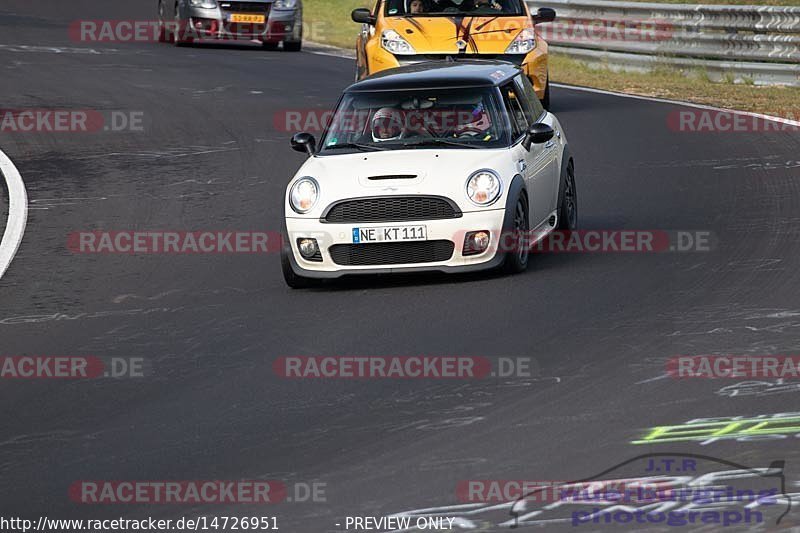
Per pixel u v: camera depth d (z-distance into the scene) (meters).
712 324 27.80
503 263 33.81
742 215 40.53
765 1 94.00
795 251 34.78
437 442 21.20
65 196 48.62
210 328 30.47
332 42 106.94
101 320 31.92
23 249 40.66
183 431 22.81
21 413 24.56
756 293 30.42
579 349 26.42
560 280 33.12
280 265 37.69
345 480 19.72
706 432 20.86
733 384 23.44
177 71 82.31
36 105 68.69
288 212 34.16
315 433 22.14
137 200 47.69
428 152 34.88
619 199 44.56
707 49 78.31
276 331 29.72
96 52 92.38
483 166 33.97
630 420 21.70
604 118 63.31
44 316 32.59
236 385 25.50
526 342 27.25
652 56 82.12
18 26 108.19
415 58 59.47
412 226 33.25
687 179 47.53
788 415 21.53
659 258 35.09
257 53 95.19
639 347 26.30
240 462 20.92
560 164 39.31
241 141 58.97
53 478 20.77
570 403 22.86
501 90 37.00
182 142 59.09
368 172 34.06
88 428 23.38
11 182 51.22
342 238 33.44
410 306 31.33
